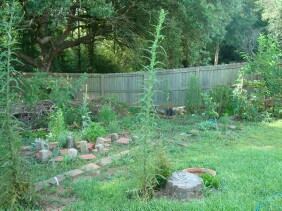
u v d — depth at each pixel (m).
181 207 3.62
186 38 15.67
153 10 13.50
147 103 3.96
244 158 5.68
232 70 12.34
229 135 7.71
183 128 8.61
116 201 3.89
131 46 15.25
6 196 3.52
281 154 5.95
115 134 7.07
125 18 13.20
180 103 12.75
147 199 3.87
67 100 9.07
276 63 10.64
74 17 12.54
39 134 7.27
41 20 11.42
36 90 8.77
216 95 10.67
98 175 4.96
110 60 18.69
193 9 13.18
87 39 15.09
